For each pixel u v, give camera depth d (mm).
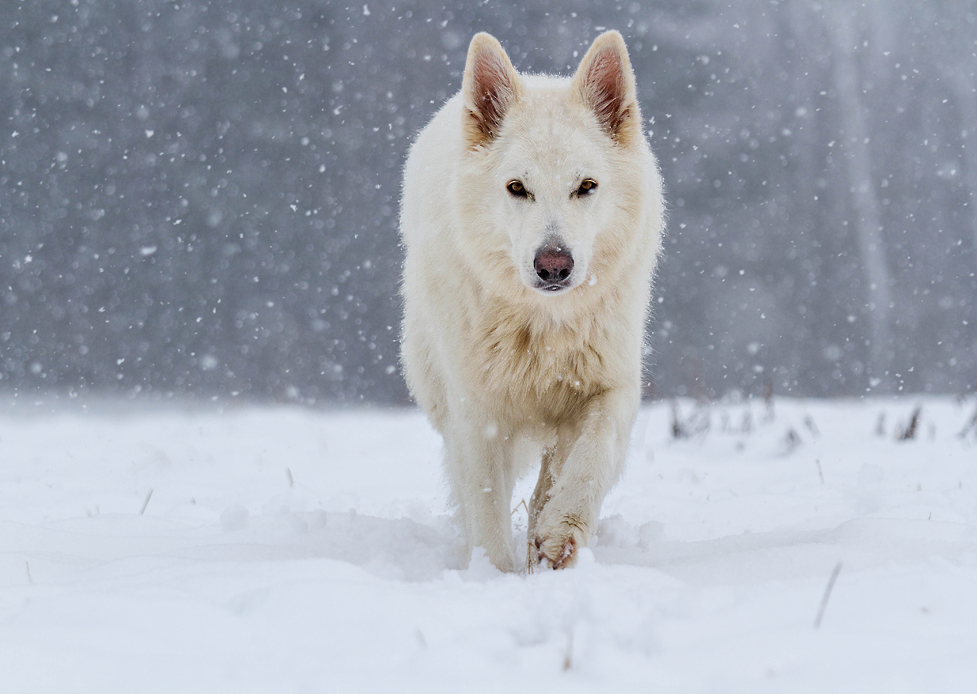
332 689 2322
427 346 5734
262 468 9820
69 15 42406
